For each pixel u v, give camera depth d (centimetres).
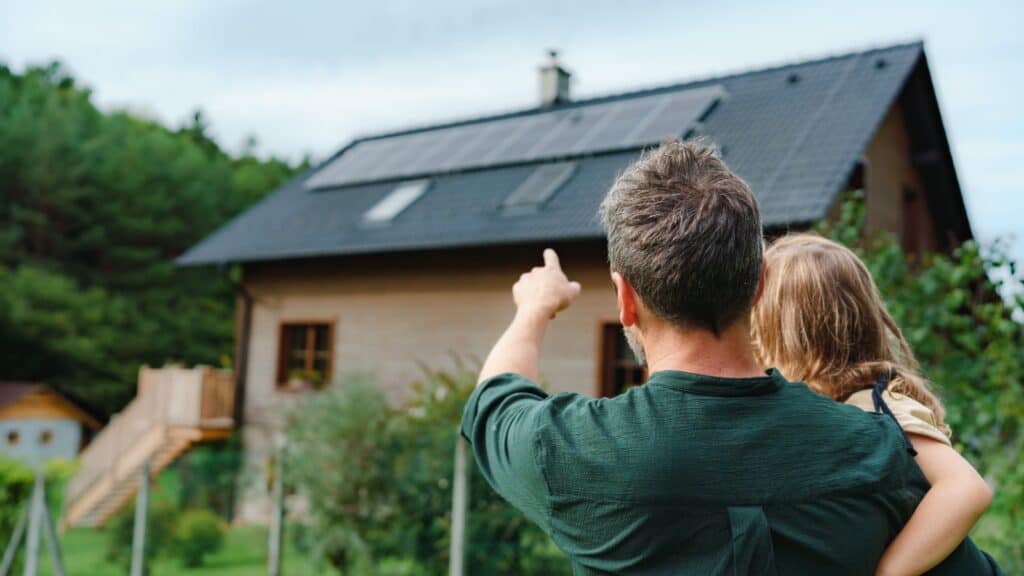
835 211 1048
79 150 3381
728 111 1302
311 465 920
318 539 914
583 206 1205
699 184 121
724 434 112
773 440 113
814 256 166
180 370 1562
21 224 3234
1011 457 493
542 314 146
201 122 5734
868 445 116
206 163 4016
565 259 1233
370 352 1447
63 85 4469
